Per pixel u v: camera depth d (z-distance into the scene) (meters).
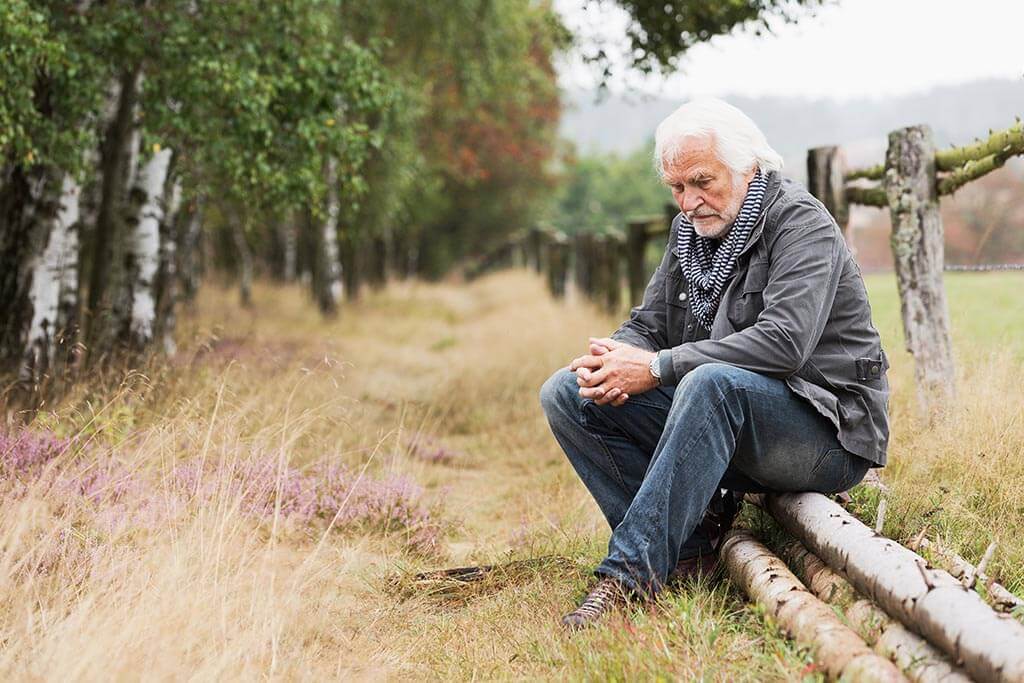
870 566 2.86
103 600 3.18
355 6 13.48
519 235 29.75
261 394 5.95
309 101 7.61
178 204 9.72
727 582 3.44
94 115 6.94
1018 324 5.12
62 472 4.04
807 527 3.26
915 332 4.96
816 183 5.90
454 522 4.95
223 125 7.34
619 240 13.52
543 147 27.67
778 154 3.51
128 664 2.85
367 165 15.69
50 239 7.21
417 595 3.90
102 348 8.23
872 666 2.54
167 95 7.19
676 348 3.44
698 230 3.57
